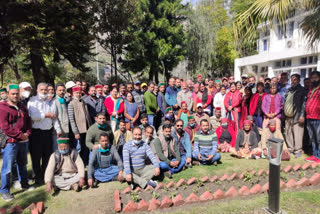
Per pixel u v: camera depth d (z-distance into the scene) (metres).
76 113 4.88
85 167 4.98
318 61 13.16
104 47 15.41
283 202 3.25
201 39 24.50
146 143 4.27
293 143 5.60
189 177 4.32
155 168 4.04
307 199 3.32
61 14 9.44
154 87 6.72
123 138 4.94
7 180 3.54
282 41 16.28
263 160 5.26
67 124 4.60
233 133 6.12
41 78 10.66
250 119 5.64
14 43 7.88
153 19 20.81
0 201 3.54
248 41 4.96
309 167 4.60
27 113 3.78
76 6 10.15
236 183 4.02
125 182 4.17
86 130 5.00
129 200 3.48
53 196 3.69
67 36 9.82
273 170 2.93
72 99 4.96
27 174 4.25
